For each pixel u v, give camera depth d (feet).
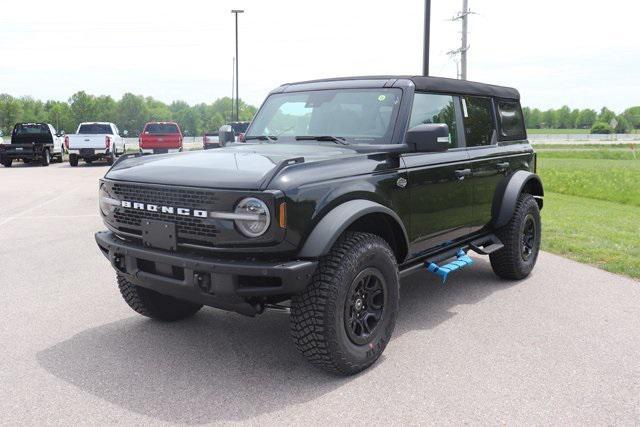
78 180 60.23
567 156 194.80
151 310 15.47
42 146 84.48
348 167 12.81
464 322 16.08
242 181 11.33
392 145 14.23
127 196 12.93
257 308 11.97
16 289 19.27
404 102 14.87
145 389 11.94
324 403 11.32
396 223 13.53
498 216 19.02
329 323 11.71
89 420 10.66
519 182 19.43
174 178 12.16
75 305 17.61
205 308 17.47
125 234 13.10
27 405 11.24
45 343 14.51
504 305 17.67
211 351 14.03
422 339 14.76
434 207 15.53
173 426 10.46
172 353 13.89
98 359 13.51
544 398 11.47
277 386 12.09
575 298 18.37
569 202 50.88
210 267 11.27
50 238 28.07
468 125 17.69
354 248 12.16
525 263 20.49
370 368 12.98
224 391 11.85
